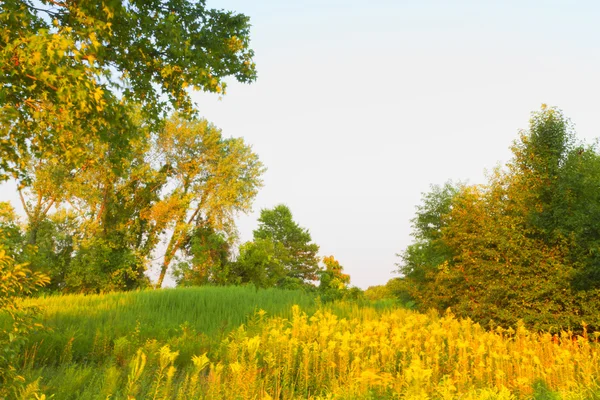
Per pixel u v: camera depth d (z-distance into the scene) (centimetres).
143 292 2152
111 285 3106
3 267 611
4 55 756
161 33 1062
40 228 3031
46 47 732
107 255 3152
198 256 3189
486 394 613
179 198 3500
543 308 1514
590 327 1502
